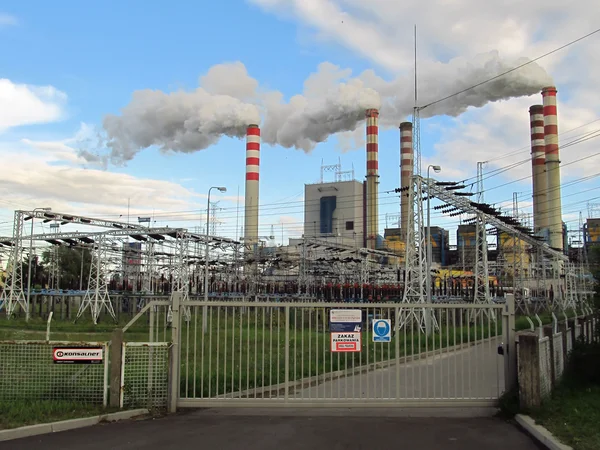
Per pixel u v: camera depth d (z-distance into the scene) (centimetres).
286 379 1082
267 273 5491
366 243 7688
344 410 1066
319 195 8975
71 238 4128
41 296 4712
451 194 3578
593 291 1523
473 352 1225
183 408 1066
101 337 2756
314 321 1404
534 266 6075
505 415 1017
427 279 3219
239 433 895
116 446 817
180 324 1082
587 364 1345
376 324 1109
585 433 834
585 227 7588
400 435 888
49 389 1039
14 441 841
